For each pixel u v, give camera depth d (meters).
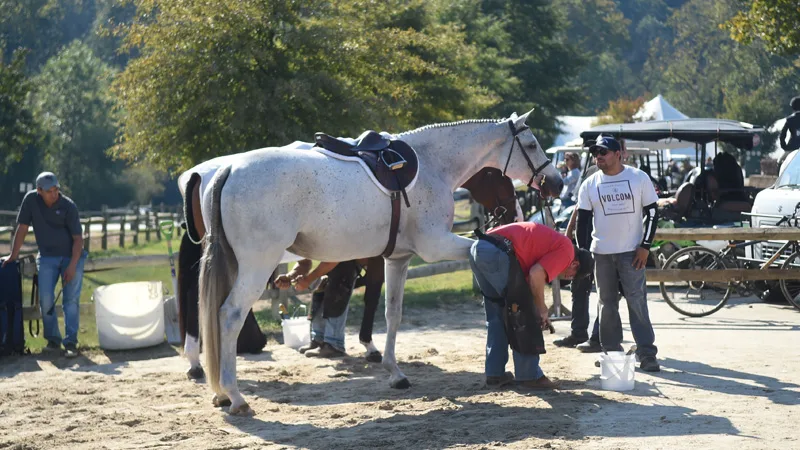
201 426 5.70
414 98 16.67
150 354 8.73
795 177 11.02
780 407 5.77
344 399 6.44
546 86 42.03
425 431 5.37
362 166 6.25
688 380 6.68
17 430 5.77
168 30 13.17
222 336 5.87
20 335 8.73
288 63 13.43
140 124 13.62
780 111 54.06
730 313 10.05
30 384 7.31
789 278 9.75
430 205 6.52
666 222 12.91
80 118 48.56
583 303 8.29
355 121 13.38
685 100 71.81
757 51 60.81
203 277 5.84
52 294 8.77
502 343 6.54
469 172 7.06
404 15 18.78
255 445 5.23
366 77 14.43
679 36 90.94
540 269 6.14
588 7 84.69
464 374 7.18
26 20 55.84
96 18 63.53
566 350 8.16
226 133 13.29
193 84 13.12
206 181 6.64
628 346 8.16
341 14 14.18
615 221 7.05
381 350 8.46
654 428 5.30
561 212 15.23
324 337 8.28
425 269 11.76
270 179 5.86
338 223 6.09
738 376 6.79
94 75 49.28
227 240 5.88
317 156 6.16
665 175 18.33
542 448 4.93
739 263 10.45
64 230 8.77
